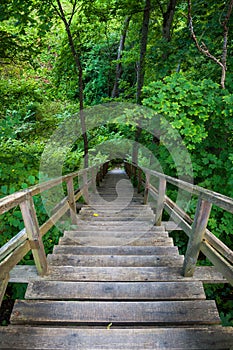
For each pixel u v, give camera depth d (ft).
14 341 4.71
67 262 7.63
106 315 5.43
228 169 11.95
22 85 18.35
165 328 4.98
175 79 11.25
